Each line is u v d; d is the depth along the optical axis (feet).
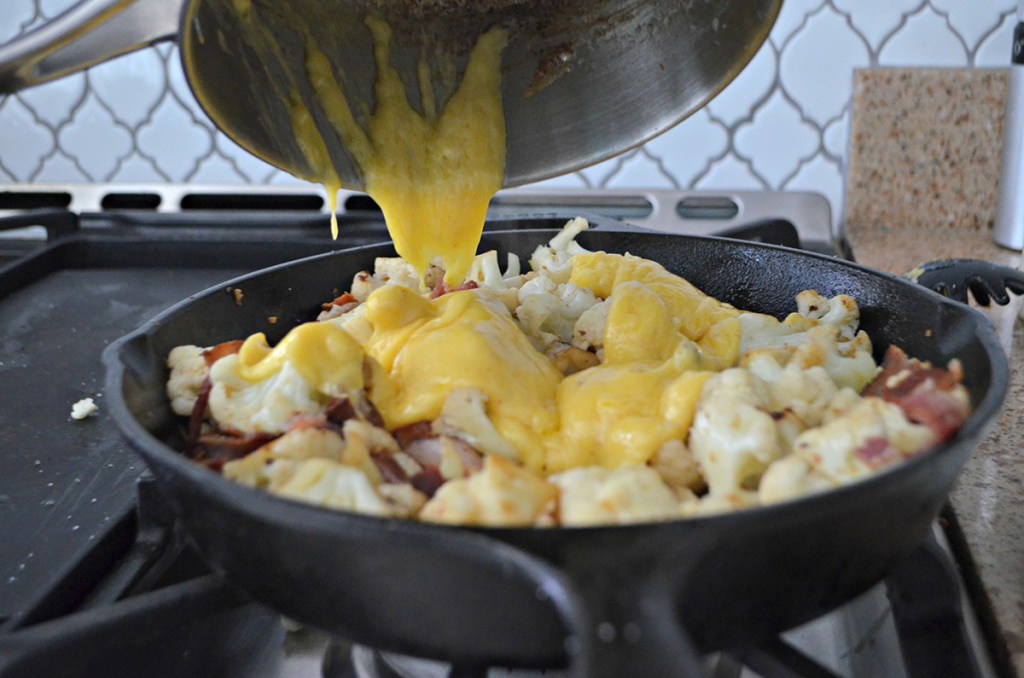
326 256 2.12
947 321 1.81
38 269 2.71
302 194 3.04
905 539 1.33
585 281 2.07
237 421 1.69
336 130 1.91
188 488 1.25
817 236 2.89
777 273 2.13
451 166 1.97
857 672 1.68
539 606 1.12
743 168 2.97
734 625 1.22
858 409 1.43
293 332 1.72
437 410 1.70
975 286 2.05
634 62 1.90
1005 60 2.82
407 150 1.96
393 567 1.13
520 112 1.97
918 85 2.83
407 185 1.97
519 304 2.04
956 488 1.88
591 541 1.05
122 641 1.30
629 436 1.61
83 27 1.48
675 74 1.88
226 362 1.77
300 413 1.65
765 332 1.96
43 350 2.37
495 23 1.88
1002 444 1.98
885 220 2.95
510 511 1.27
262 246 2.78
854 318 1.98
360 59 1.88
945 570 1.58
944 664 1.44
